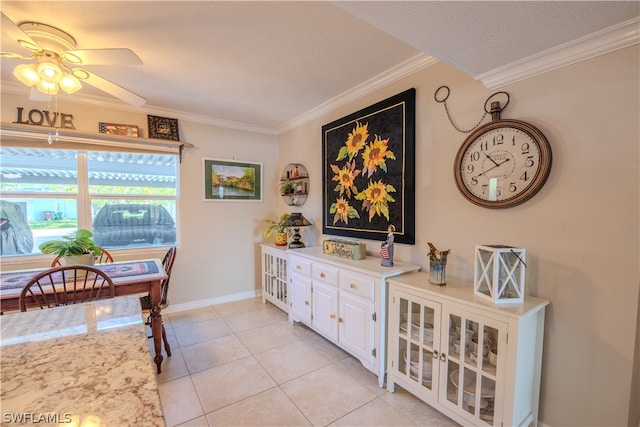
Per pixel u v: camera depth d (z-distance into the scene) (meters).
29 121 2.57
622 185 1.30
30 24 1.60
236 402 1.83
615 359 1.34
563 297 1.48
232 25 1.68
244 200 3.77
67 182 2.81
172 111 3.21
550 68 1.47
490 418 1.46
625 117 1.28
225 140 3.61
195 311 3.35
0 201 2.58
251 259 3.85
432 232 2.08
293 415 1.72
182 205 3.35
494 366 1.45
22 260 2.61
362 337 2.09
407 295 1.80
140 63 1.61
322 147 3.10
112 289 1.91
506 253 1.47
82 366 0.81
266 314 3.26
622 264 1.31
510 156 1.62
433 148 2.05
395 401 1.85
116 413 0.63
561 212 1.47
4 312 1.85
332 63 2.15
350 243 2.51
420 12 1.12
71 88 1.78
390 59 2.09
